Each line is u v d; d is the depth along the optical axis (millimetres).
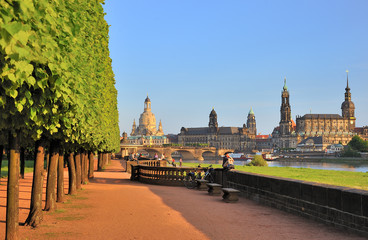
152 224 15445
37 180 15219
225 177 28781
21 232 13703
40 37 7895
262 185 21938
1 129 10773
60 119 13703
